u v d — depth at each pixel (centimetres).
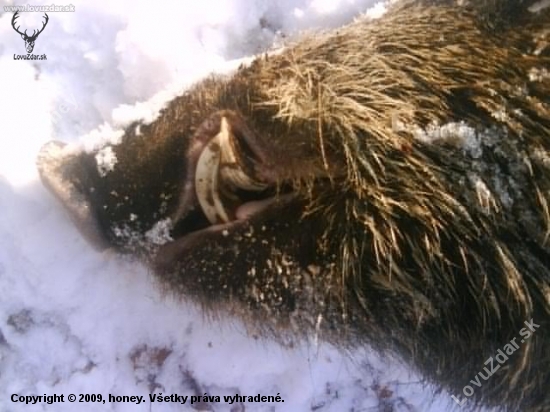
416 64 57
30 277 75
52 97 76
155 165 58
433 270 54
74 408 78
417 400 83
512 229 53
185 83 60
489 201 52
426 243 53
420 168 53
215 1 76
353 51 59
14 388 77
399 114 55
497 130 53
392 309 56
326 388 82
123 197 59
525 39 56
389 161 53
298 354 80
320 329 58
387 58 58
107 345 78
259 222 55
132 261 69
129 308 77
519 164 53
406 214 53
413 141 54
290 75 58
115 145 60
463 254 53
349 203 53
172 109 59
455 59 57
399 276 54
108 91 76
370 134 54
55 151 64
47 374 78
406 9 60
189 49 76
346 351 65
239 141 56
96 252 73
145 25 75
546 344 57
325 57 58
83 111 76
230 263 57
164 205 58
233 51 77
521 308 55
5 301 76
